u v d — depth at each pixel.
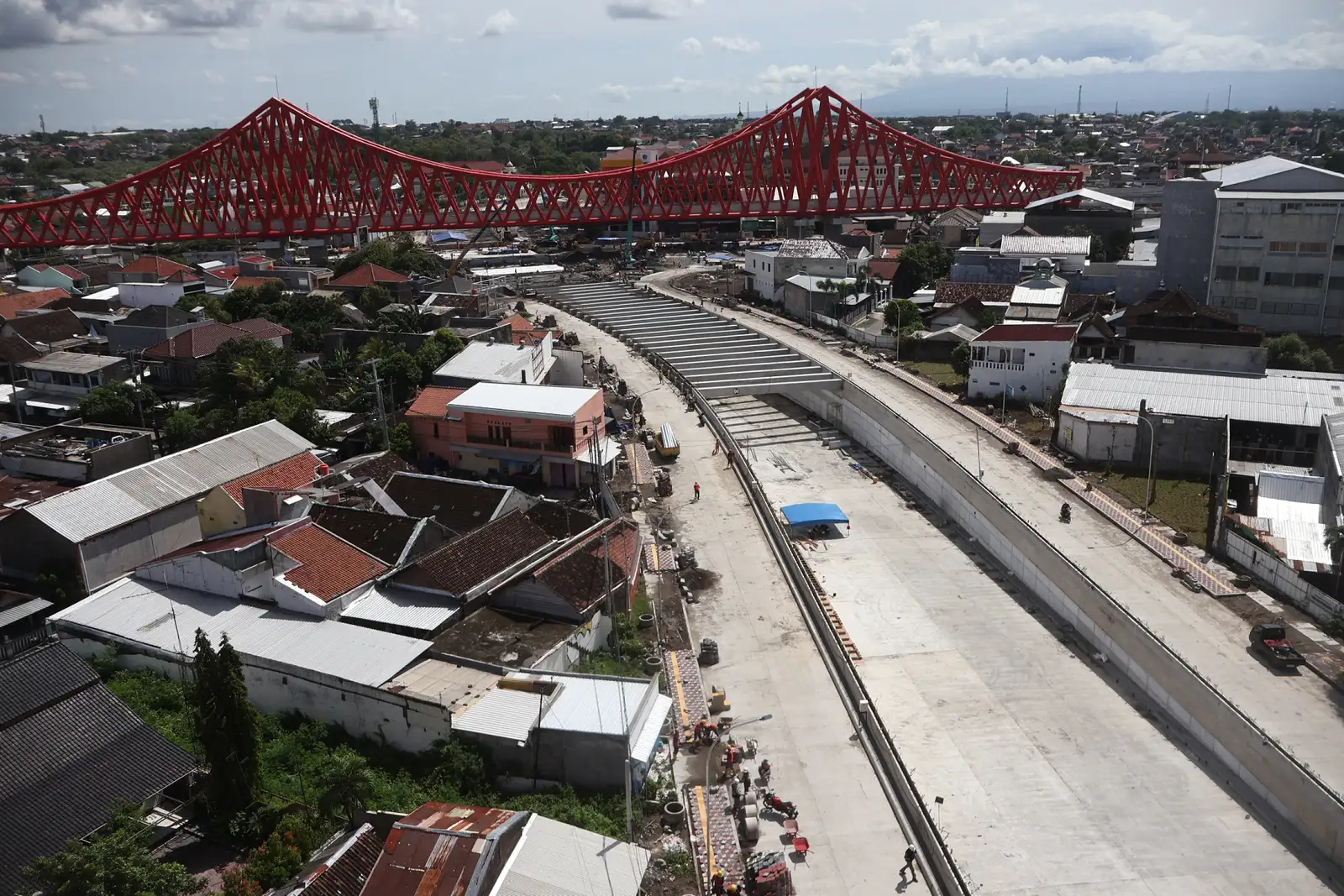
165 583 53.34
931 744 45.94
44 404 86.31
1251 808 41.25
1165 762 44.50
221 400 81.69
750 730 46.69
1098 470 75.25
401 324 99.69
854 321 124.31
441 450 76.69
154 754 38.50
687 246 197.38
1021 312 108.56
